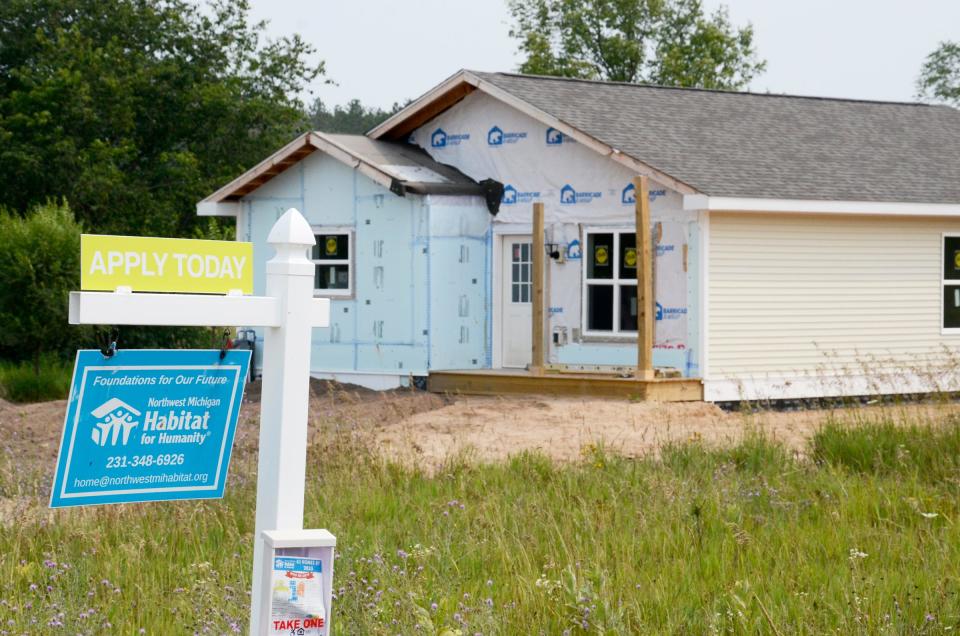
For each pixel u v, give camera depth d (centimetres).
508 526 952
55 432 1717
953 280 2188
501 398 1900
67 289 2405
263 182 2323
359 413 1802
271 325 549
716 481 1152
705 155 2028
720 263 1906
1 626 672
